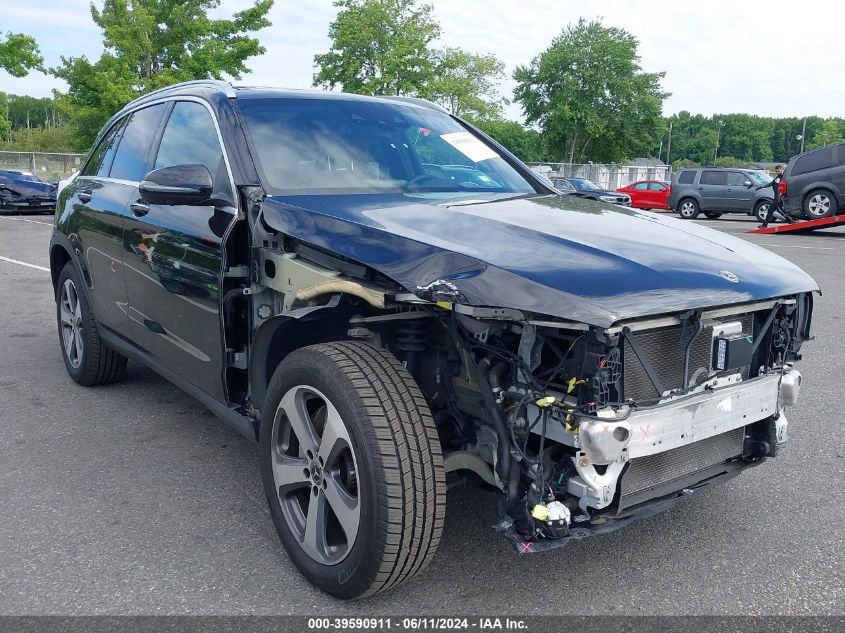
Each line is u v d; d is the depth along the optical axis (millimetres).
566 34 57094
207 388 3406
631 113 56219
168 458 3965
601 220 3059
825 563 2971
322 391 2555
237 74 35406
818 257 13141
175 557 2965
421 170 3678
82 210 4629
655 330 2439
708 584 2811
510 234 2689
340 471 2592
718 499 3557
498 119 56531
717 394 2592
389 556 2391
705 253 2789
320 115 3693
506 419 2480
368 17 45500
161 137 4059
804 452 4152
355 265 2623
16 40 28969
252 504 3441
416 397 2480
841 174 18062
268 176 3242
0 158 35938
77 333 5094
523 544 2381
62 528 3195
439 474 2432
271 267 2984
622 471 2406
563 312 2225
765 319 2820
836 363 6051
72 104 34438
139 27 33000
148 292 3793
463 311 2301
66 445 4133
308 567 2705
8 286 9219
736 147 161000
